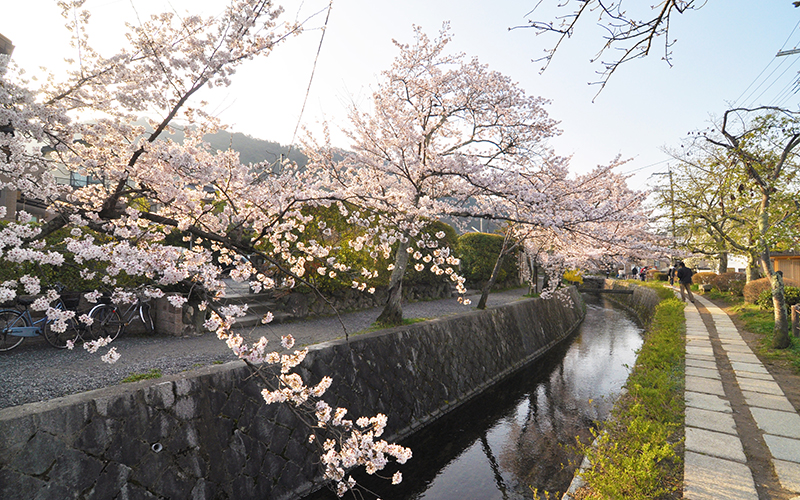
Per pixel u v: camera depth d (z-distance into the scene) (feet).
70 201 11.60
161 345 21.89
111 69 10.18
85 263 21.85
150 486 12.96
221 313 11.05
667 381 22.29
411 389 26.03
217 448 14.99
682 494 12.41
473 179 24.41
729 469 13.82
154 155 10.23
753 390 22.24
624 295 100.99
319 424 11.53
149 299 24.40
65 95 9.89
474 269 64.64
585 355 46.70
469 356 34.32
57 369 16.71
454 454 22.20
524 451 22.58
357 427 20.97
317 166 28.84
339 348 22.00
